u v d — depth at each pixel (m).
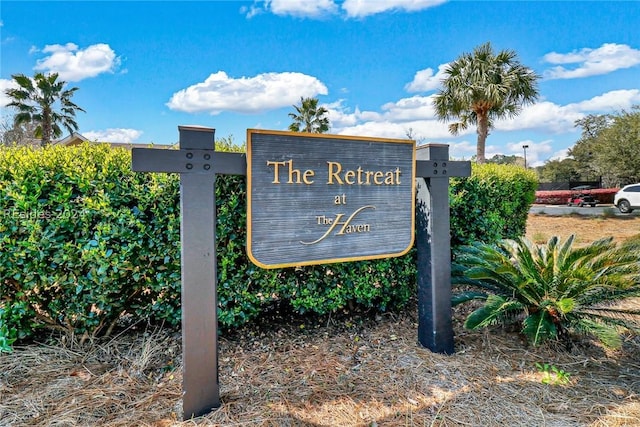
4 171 2.08
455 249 3.53
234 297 2.48
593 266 2.50
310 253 2.16
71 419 1.73
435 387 2.10
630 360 2.43
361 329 2.88
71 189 2.16
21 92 15.18
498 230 3.91
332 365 2.32
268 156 2.00
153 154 1.68
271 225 2.04
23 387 1.96
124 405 1.86
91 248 2.15
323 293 2.73
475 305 3.42
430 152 2.47
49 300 2.27
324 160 2.17
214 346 1.83
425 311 2.56
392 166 2.39
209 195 1.81
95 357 2.28
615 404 1.95
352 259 2.29
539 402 1.96
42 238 2.09
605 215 12.48
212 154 1.82
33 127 17.89
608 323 2.38
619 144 19.02
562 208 16.14
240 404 1.89
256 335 2.71
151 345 2.41
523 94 12.68
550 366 2.33
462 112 13.86
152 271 2.34
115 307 2.36
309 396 1.99
